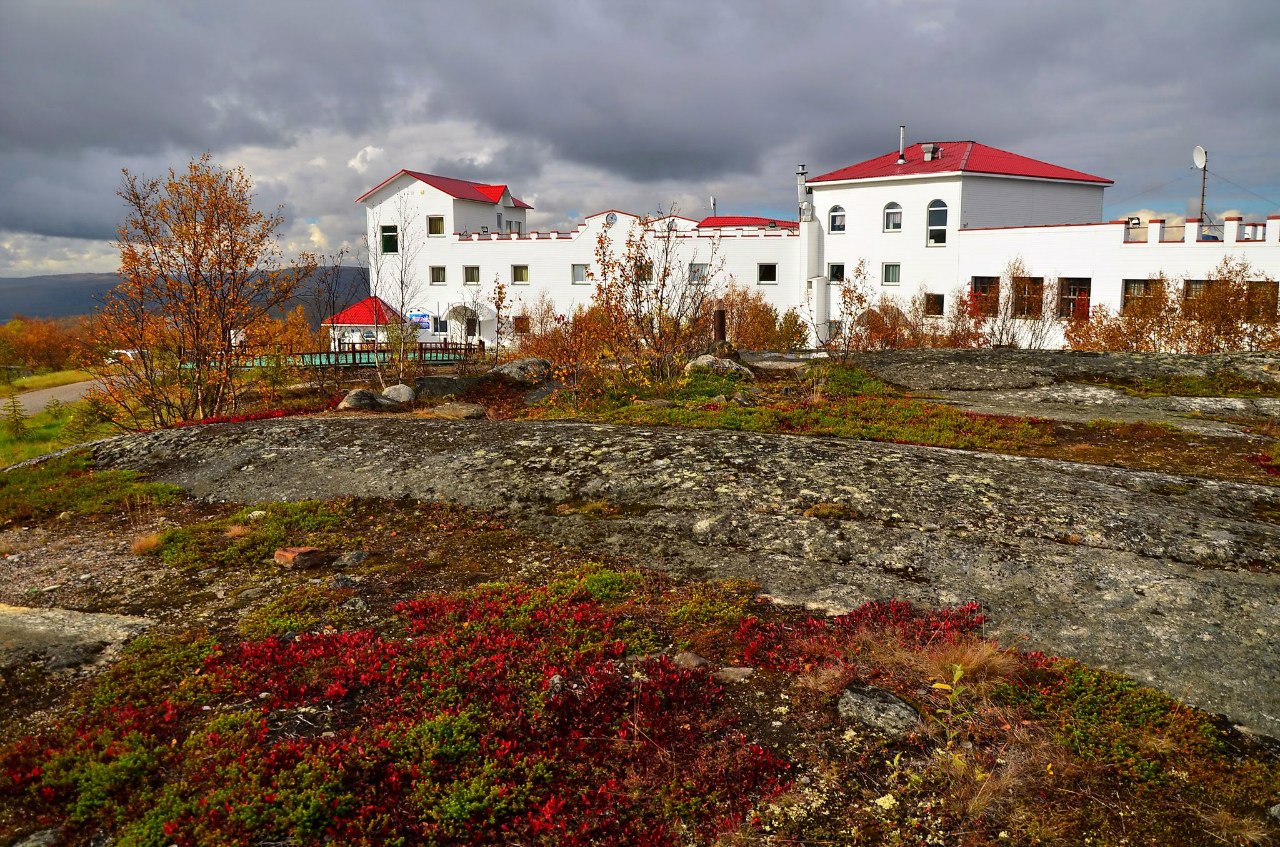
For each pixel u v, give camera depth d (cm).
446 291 5347
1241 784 407
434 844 372
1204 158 3362
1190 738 440
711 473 930
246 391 1948
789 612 606
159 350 1712
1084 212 4216
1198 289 3098
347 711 472
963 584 645
